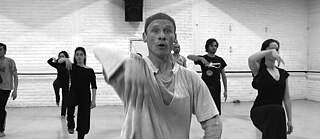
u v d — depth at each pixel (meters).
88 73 3.97
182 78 1.13
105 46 1.09
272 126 2.65
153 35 1.08
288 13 8.91
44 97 7.59
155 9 7.99
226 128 5.38
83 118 3.89
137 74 1.02
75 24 7.63
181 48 8.17
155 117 1.04
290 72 8.97
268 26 8.77
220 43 8.44
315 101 8.75
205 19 8.31
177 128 1.08
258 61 2.88
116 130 5.14
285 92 2.95
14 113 6.68
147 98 1.03
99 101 7.84
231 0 8.48
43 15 7.48
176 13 8.12
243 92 8.67
